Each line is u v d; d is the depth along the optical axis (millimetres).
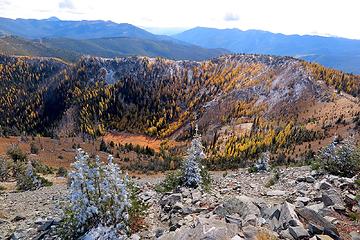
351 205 11398
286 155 109188
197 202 13578
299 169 24016
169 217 12539
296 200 12656
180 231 9844
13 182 48906
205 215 11344
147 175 82062
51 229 12867
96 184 10523
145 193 17344
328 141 125688
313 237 8859
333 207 10992
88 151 142500
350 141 18391
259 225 9781
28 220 16438
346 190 13227
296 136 148500
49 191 29312
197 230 9266
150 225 11945
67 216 10617
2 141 136375
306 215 10180
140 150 163000
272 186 18281
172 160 106188
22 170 54719
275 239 8797
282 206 10609
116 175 10656
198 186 16547
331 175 16891
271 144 145375
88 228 10328
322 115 198875
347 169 17453
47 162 110062
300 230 9086
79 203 10133
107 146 163250
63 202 11070
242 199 11750
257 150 138875
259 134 182750
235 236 8562
